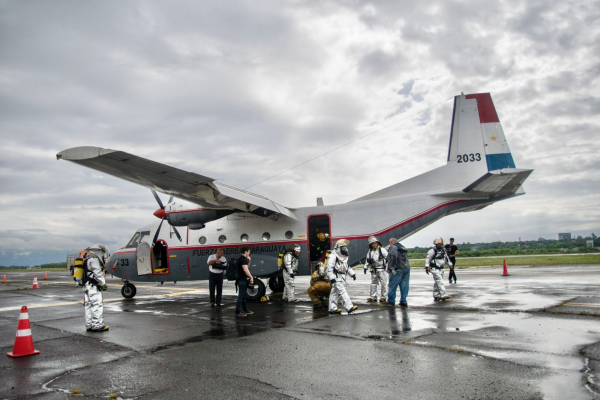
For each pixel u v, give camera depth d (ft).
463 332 23.67
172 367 18.72
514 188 41.88
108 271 50.85
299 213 48.03
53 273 165.99
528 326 24.86
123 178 38.75
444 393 14.37
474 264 107.24
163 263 50.75
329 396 14.51
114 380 17.03
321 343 22.49
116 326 29.76
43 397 15.21
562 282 51.06
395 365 17.83
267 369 18.01
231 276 34.45
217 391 15.40
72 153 31.91
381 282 37.73
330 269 32.27
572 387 14.53
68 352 22.06
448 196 45.16
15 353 21.16
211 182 36.32
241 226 49.16
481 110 47.44
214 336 25.32
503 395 13.97
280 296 48.32
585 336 22.07
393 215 45.78
